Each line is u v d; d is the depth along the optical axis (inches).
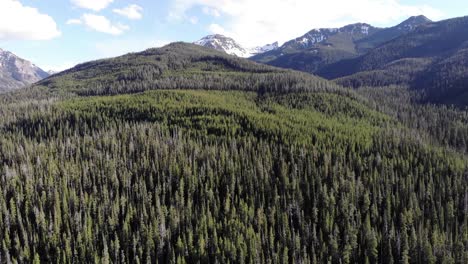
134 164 7037.4
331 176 6884.8
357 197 6387.8
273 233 5620.1
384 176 7081.7
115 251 5059.1
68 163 6948.8
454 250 5403.5
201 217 5674.2
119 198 6323.8
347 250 5201.8
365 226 5644.7
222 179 6663.4
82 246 5073.8
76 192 6441.9
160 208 5777.6
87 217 5733.3
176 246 5315.0
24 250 5039.4
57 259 4968.0
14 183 6254.9
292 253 5280.5
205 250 5206.7
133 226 5797.2
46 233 5423.2
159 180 6530.5
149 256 4980.3
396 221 6151.6
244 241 5251.0
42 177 6565.0
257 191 6451.8
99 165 7062.0
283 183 6604.3
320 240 5403.5
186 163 6948.8
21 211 5930.1
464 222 6053.2
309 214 6210.6
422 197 6678.2
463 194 6815.9
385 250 5502.0
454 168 7760.8
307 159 7372.1
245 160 7219.5
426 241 5285.4
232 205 5925.2
